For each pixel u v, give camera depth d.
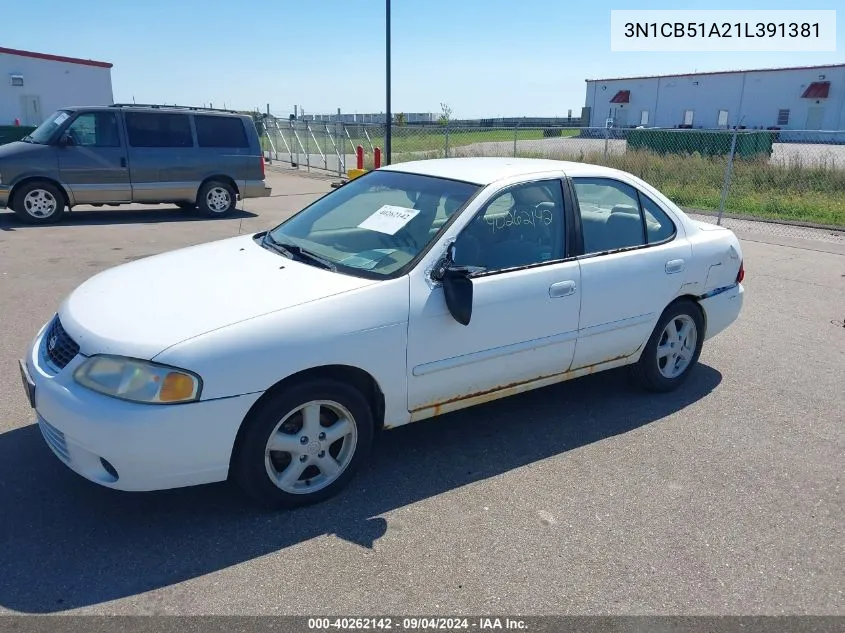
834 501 3.65
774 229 12.48
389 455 4.00
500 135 43.62
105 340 3.03
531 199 4.09
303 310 3.22
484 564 3.06
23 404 4.44
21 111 29.59
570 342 4.18
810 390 5.12
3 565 2.94
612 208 4.48
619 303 4.37
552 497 3.61
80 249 9.38
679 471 3.92
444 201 3.95
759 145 20.81
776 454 4.14
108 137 11.62
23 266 8.26
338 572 2.97
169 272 3.74
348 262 3.73
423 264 3.59
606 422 4.51
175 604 2.75
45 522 3.25
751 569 3.08
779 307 7.33
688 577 3.02
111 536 3.16
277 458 3.37
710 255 4.89
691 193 15.88
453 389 3.78
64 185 11.37
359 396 3.46
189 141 12.27
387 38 15.40
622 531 3.33
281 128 25.86
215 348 2.99
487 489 3.67
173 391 2.92
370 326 3.36
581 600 2.86
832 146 29.62
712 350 5.97
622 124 50.22
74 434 2.98
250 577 2.92
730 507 3.57
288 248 4.01
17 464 3.73
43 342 3.47
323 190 17.44
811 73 41.09
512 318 3.86
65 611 2.69
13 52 28.78
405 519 3.37
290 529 3.26
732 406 4.82
